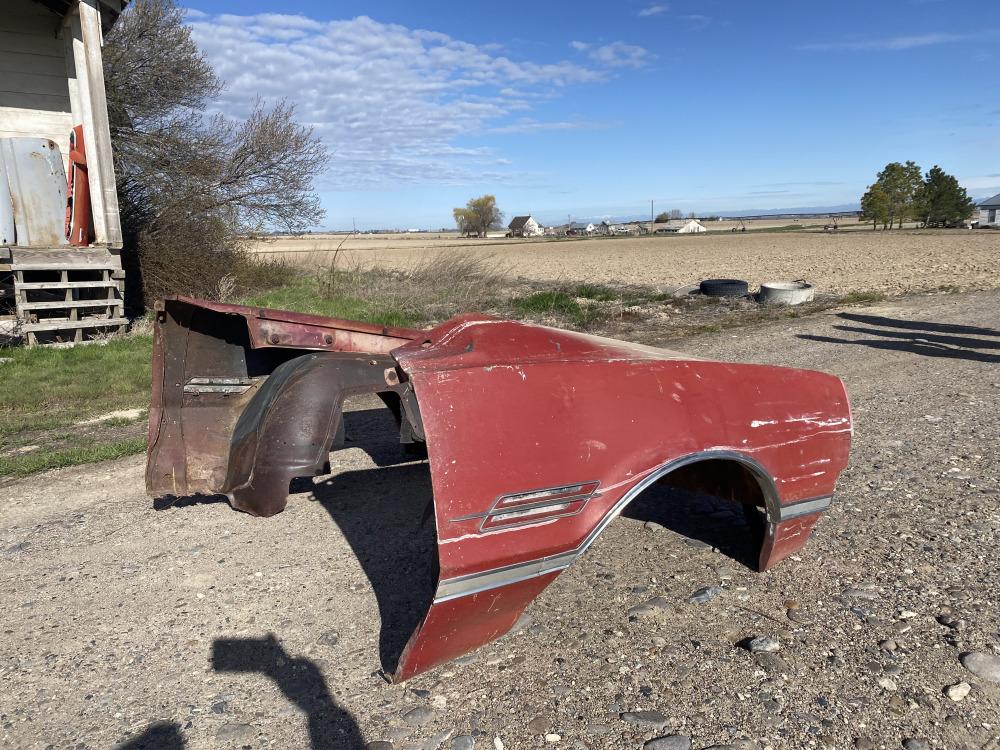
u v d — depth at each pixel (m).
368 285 16.11
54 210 10.66
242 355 4.22
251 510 3.38
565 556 2.32
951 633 2.68
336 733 2.21
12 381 7.59
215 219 15.63
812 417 2.96
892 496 4.04
